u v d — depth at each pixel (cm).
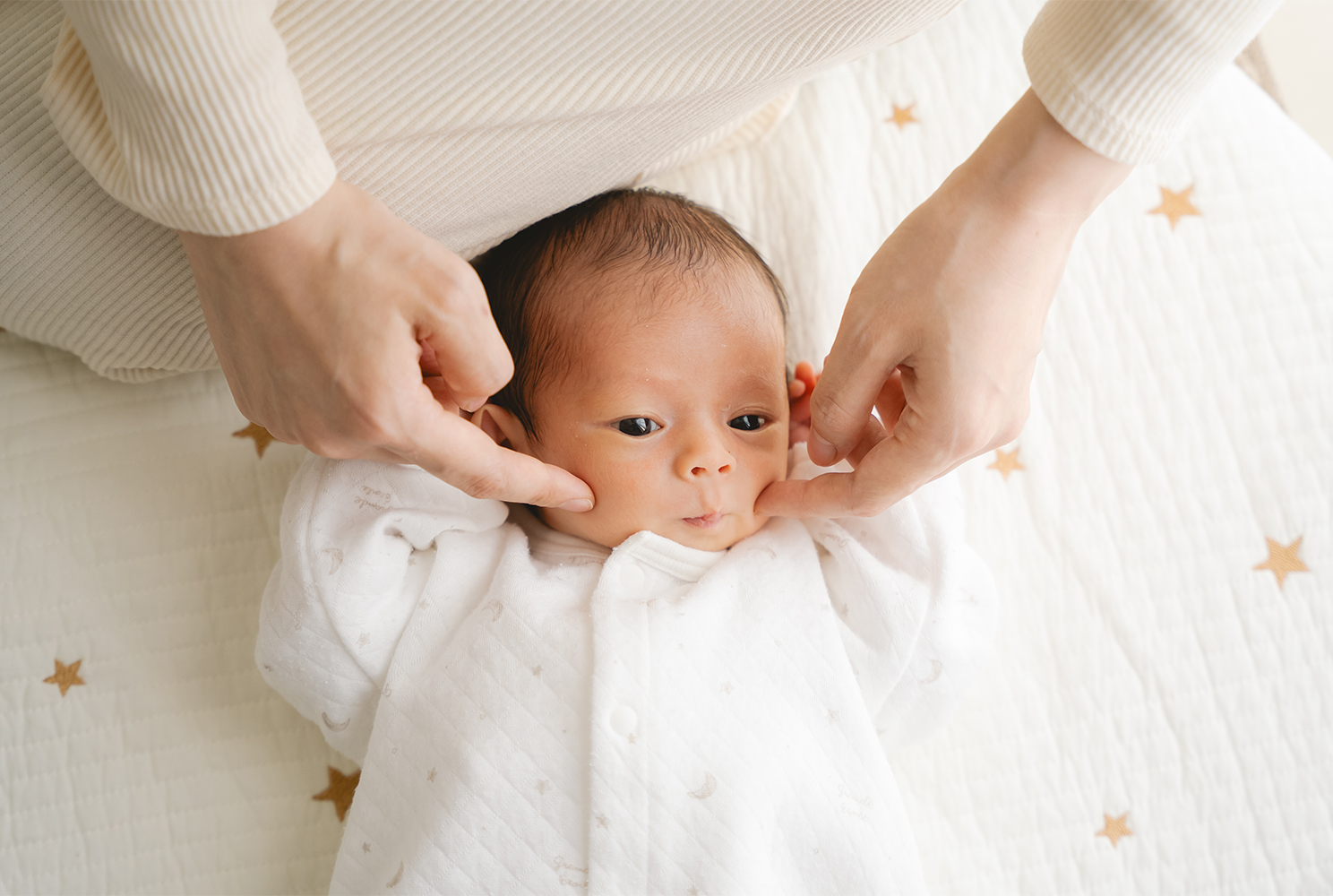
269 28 66
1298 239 125
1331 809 110
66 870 104
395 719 95
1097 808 111
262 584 113
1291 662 114
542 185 97
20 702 107
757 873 88
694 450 94
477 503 100
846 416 81
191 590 111
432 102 85
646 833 87
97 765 107
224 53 61
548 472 85
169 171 65
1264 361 122
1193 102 70
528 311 101
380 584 96
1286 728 112
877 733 104
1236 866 109
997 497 120
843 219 126
